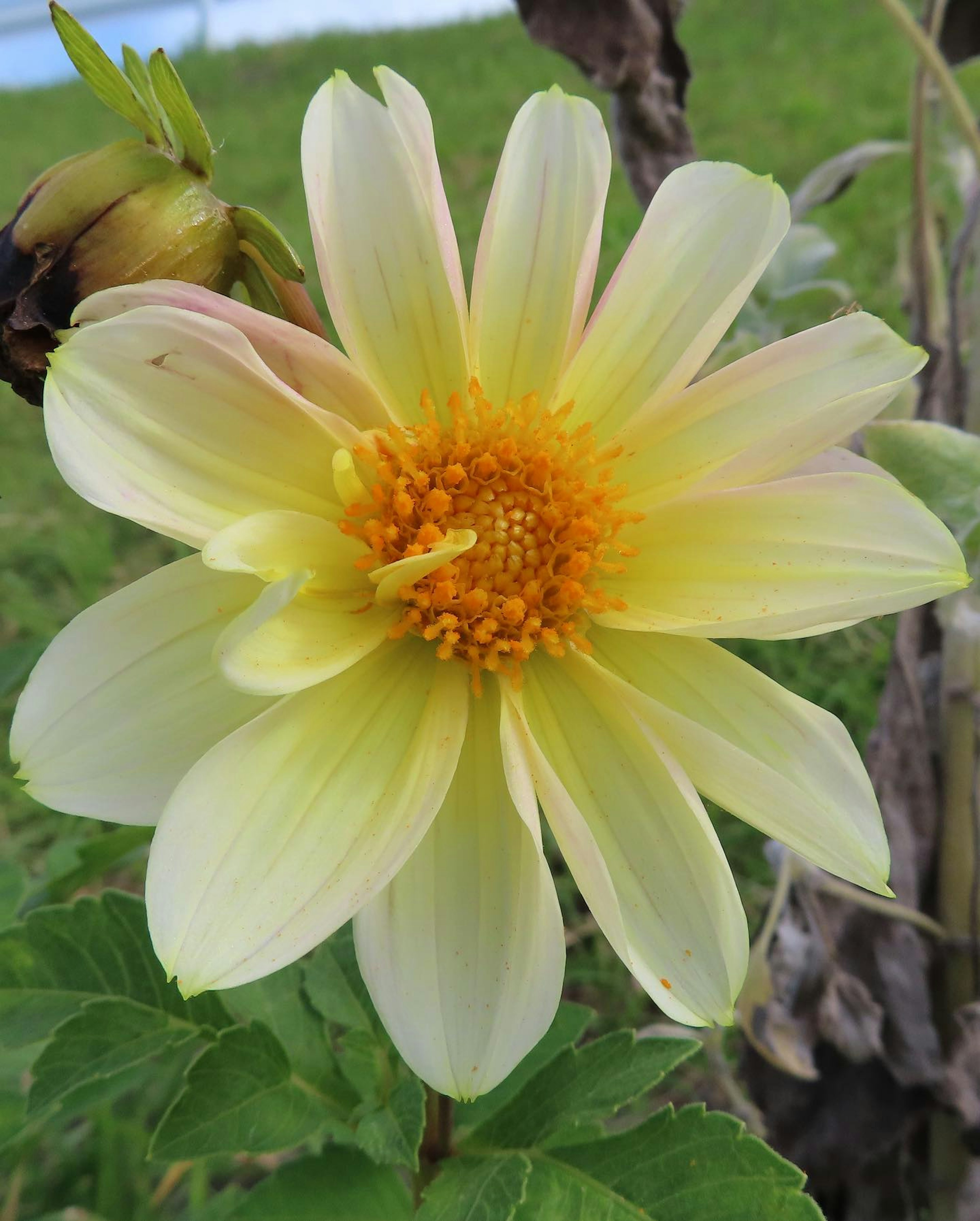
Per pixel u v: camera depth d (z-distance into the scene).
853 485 0.16
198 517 0.15
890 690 0.24
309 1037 0.20
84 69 0.15
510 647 0.16
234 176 0.82
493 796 0.15
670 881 0.15
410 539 0.16
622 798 0.15
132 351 0.14
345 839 0.14
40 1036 0.19
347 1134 0.19
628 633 0.17
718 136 0.72
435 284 0.16
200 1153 0.17
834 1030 0.22
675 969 0.14
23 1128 0.22
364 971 0.14
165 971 0.16
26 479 0.56
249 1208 0.18
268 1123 0.17
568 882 0.36
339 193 0.16
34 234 0.15
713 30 1.01
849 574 0.15
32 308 0.15
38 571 0.49
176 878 0.13
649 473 0.17
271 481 0.16
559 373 0.17
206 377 0.15
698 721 0.16
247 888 0.13
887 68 0.83
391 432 0.16
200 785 0.13
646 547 0.17
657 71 0.23
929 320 0.26
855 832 0.14
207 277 0.16
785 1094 0.24
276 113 1.04
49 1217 0.26
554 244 0.17
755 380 0.16
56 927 0.19
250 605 0.15
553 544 0.17
